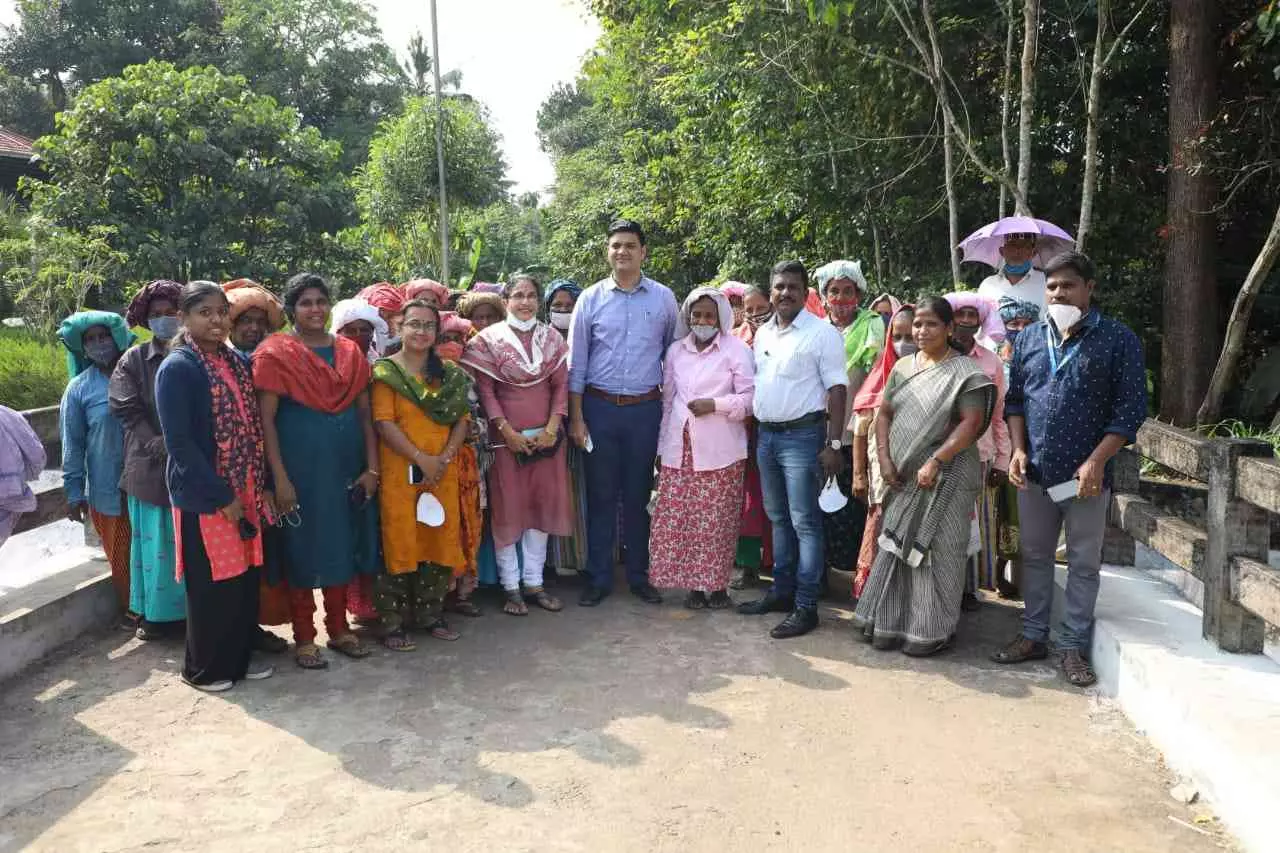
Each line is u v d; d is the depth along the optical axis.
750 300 5.27
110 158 15.91
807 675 3.95
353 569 4.06
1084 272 3.69
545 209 28.09
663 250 14.90
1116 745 3.32
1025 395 3.93
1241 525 3.44
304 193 17.28
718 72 10.18
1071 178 8.83
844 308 5.02
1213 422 7.30
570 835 2.75
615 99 16.70
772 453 4.51
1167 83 8.61
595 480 4.82
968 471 4.07
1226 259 8.61
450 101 22.05
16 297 13.48
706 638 4.40
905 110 9.51
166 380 3.52
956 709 3.61
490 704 3.66
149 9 33.47
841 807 2.91
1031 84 7.50
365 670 4.01
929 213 9.20
